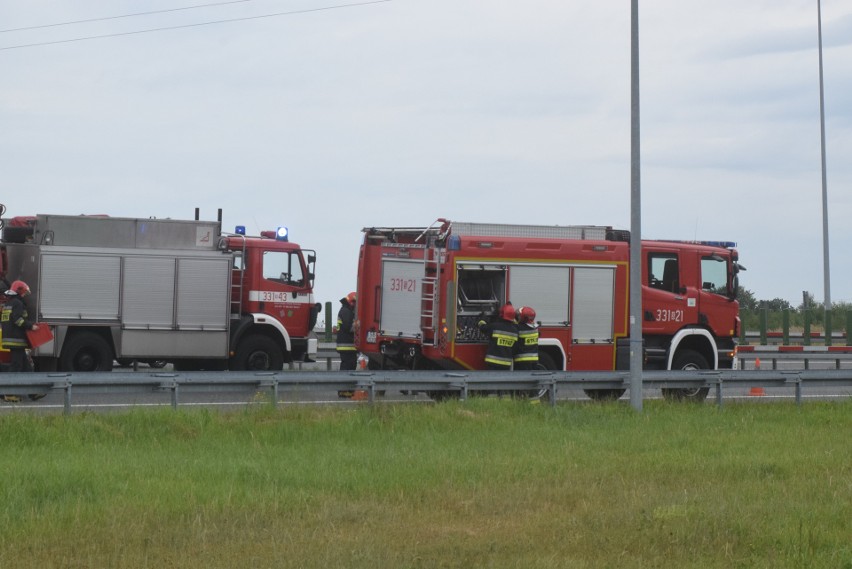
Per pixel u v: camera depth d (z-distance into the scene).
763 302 99.25
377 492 21.06
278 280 44.72
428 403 32.84
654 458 25.61
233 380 31.17
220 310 42.78
